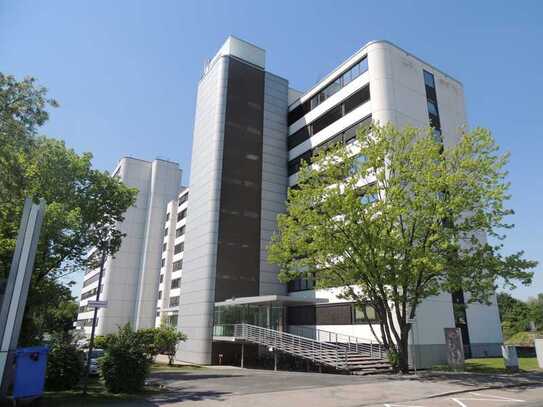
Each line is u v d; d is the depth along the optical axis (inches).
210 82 1740.9
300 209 860.0
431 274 764.0
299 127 1664.6
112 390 553.0
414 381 646.5
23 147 669.9
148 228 2832.2
